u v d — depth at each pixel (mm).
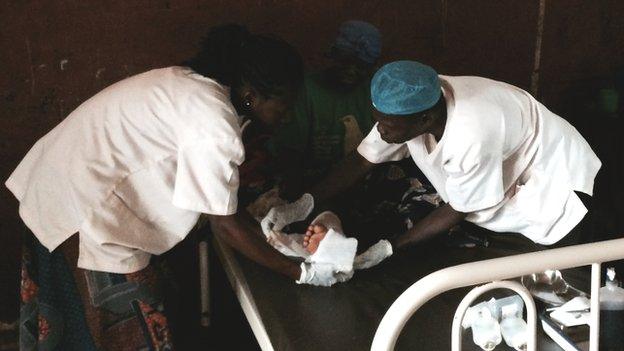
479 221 2098
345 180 2225
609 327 1479
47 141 1897
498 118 1838
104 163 1762
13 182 1944
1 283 2695
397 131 1812
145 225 1834
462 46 2941
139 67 2584
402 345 1605
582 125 3045
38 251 1886
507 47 3008
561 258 1277
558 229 2053
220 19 2617
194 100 1677
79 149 1771
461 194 1907
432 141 1954
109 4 2488
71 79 2531
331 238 1900
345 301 1831
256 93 1694
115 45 2537
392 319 1243
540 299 1684
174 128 1704
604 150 2920
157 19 2551
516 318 1605
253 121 1803
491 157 1839
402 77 1724
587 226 2275
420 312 1732
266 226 1995
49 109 2543
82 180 1758
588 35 3115
